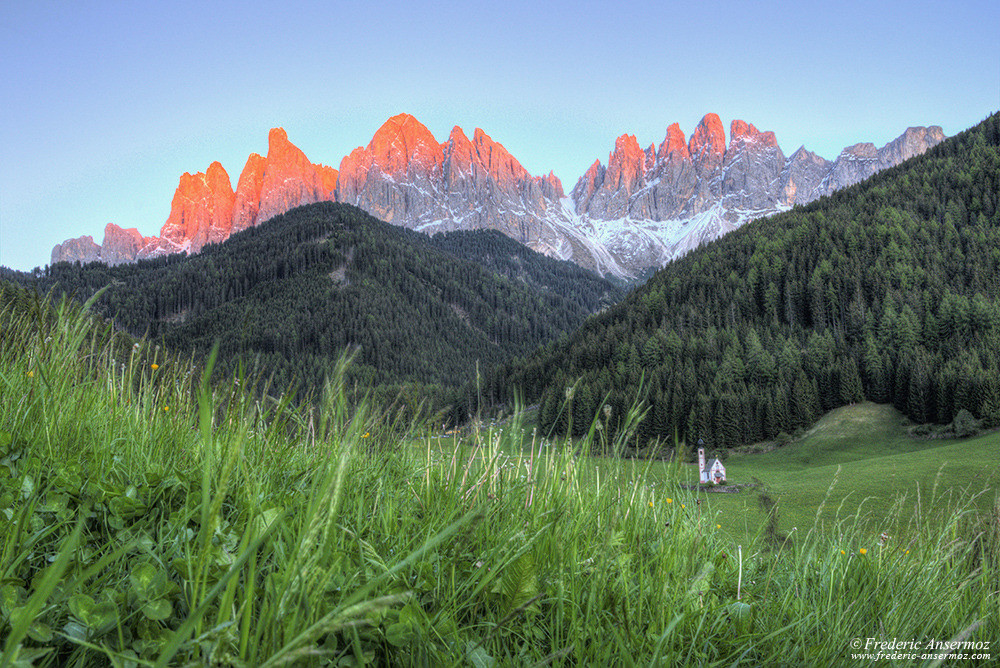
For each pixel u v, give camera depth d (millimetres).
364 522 2160
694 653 1898
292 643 926
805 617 2354
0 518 1710
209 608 1477
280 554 1641
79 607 1354
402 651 1597
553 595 1926
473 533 1982
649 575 2215
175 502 2174
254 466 2232
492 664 1598
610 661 1724
